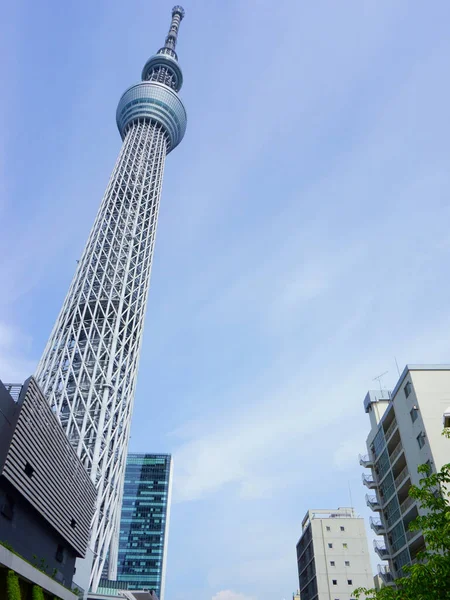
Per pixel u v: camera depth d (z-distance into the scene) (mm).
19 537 37031
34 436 38625
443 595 23297
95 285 113000
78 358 98250
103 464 83812
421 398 58844
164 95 175125
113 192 137750
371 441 77688
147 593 102312
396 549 66250
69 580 49469
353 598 109688
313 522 120562
